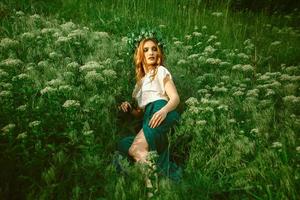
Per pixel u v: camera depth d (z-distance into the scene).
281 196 2.51
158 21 5.71
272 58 5.21
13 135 2.78
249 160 2.92
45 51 3.93
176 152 3.25
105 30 5.22
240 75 4.09
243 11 8.39
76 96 3.25
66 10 5.54
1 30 4.53
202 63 4.12
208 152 2.99
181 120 3.17
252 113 3.35
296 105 3.43
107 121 3.19
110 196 2.58
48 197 2.51
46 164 2.71
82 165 2.72
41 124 2.85
